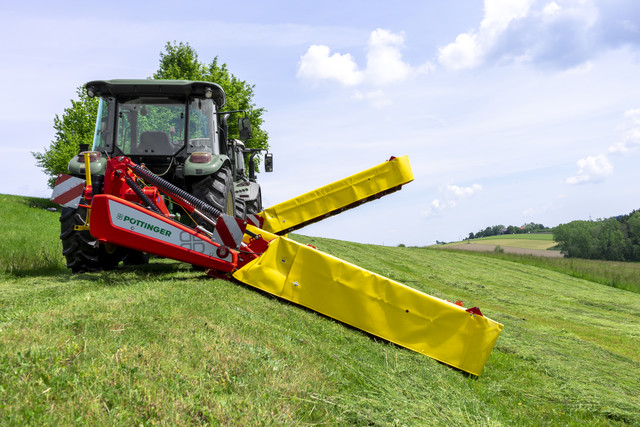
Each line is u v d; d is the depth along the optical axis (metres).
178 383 2.33
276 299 4.88
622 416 4.22
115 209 4.83
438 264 18.91
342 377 3.25
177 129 6.25
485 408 3.61
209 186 5.96
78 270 5.95
